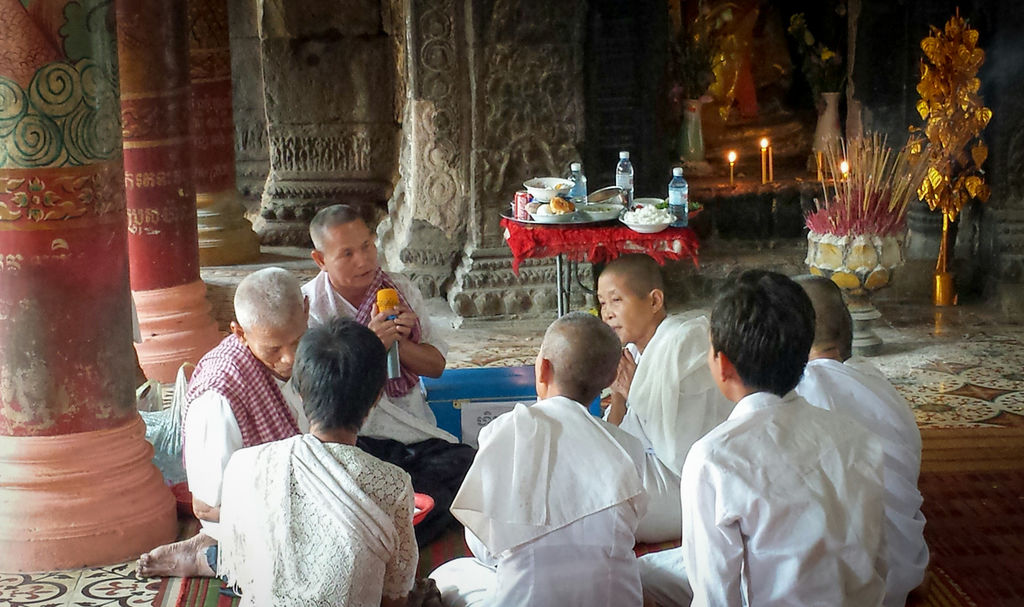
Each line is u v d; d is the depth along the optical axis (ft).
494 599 12.34
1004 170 30.40
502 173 30.48
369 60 38.83
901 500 13.57
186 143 25.62
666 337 16.28
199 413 14.97
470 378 19.86
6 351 16.69
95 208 16.70
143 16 24.61
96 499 17.04
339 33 38.70
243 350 15.26
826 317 14.33
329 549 10.82
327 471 10.98
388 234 34.01
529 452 12.10
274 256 38.22
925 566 14.06
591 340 12.53
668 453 16.16
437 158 30.63
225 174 36.96
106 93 16.67
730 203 33.04
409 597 12.85
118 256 17.24
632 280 16.69
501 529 11.99
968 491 19.26
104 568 16.87
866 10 32.24
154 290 25.48
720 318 10.59
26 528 16.78
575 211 22.56
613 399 17.11
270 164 41.65
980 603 15.52
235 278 35.06
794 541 10.01
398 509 11.10
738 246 33.09
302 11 38.40
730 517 9.98
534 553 12.00
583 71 30.53
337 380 11.29
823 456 10.25
